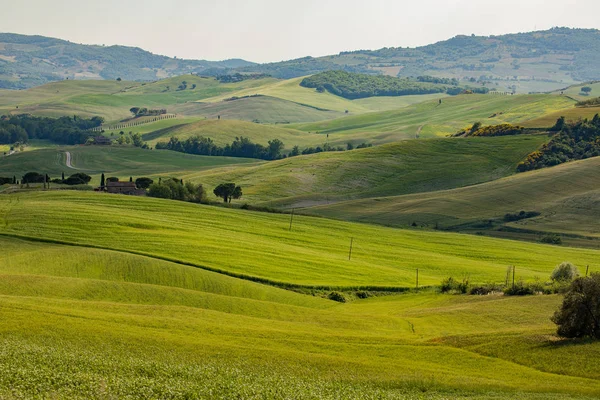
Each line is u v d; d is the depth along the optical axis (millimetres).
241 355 67625
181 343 70062
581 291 77125
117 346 66375
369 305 120500
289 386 57094
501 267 161500
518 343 76625
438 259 166625
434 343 79250
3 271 111125
